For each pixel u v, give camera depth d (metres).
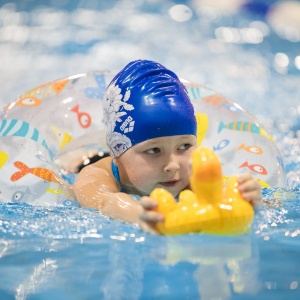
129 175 3.21
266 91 6.57
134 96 3.15
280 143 5.09
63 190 3.54
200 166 2.44
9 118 3.92
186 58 7.44
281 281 2.21
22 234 2.79
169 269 2.33
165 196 2.56
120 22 8.72
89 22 8.72
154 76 3.21
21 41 8.05
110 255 2.50
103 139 4.12
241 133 3.99
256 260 2.40
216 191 2.48
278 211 3.07
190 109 3.14
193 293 2.12
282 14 9.25
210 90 4.24
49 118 4.02
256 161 3.83
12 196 3.50
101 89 4.24
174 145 3.06
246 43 8.16
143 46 7.81
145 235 2.68
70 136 4.05
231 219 2.50
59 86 4.19
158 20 8.84
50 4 9.45
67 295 2.13
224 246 2.56
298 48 8.09
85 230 2.82
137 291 2.14
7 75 6.82
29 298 2.12
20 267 2.40
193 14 9.11
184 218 2.49
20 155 3.71
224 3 9.54
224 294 2.11
